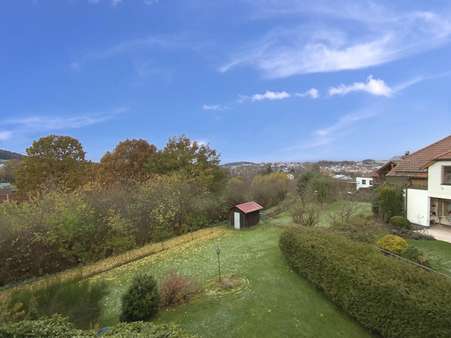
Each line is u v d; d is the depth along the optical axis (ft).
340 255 35.99
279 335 29.27
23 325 21.91
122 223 65.87
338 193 109.29
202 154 122.21
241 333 29.76
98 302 31.04
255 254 54.65
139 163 114.62
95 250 61.41
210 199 95.35
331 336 29.14
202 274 46.39
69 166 116.67
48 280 31.32
